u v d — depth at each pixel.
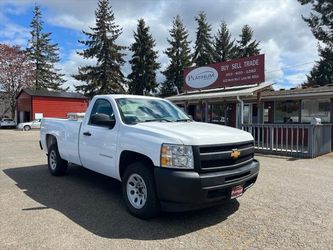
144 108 6.05
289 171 8.73
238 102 17.81
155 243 4.00
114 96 6.11
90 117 6.40
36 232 4.29
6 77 49.75
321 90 16.08
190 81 20.52
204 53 52.84
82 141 6.46
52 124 7.96
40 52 59.44
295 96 16.50
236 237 4.20
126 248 3.85
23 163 9.88
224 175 4.56
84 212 5.11
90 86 45.16
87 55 46.22
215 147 4.64
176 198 4.36
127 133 5.21
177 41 51.53
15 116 50.44
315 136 11.51
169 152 4.46
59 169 7.70
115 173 5.51
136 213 4.88
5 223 4.59
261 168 9.20
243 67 16.80
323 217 4.98
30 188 6.59
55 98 44.81
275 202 5.74
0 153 12.57
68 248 3.83
